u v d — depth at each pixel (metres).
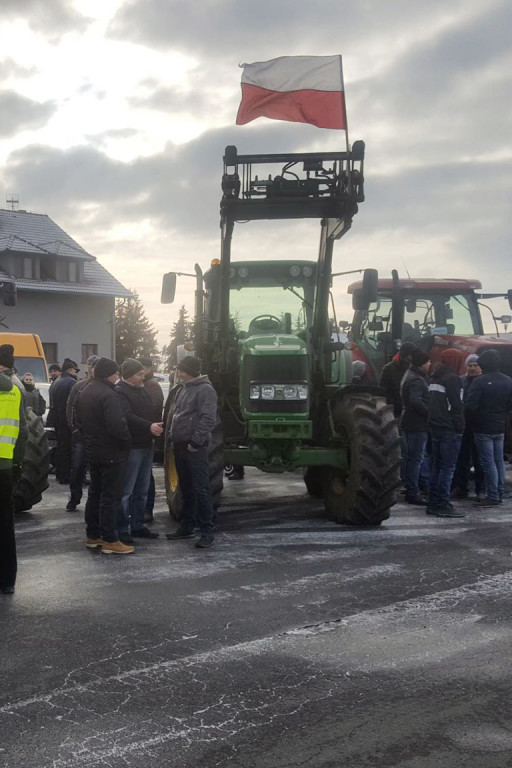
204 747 3.32
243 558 6.68
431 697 3.80
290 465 8.29
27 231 42.72
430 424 8.69
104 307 43.53
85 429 6.88
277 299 9.54
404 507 9.41
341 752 3.27
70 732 3.45
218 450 7.98
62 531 8.00
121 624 4.89
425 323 13.59
